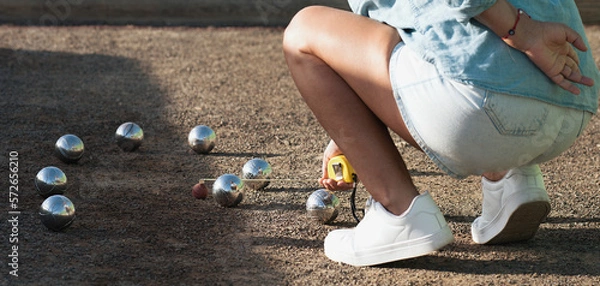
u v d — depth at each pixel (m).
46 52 6.76
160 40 7.43
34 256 2.74
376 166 2.54
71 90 5.51
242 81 5.95
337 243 2.73
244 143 4.40
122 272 2.63
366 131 2.54
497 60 2.22
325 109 2.55
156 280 2.58
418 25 2.30
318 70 2.54
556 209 3.27
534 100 2.26
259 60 6.69
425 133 2.32
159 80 5.90
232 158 4.11
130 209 3.27
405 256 2.57
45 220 2.96
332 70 2.53
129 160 4.01
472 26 2.24
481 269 2.66
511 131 2.25
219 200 3.29
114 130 4.58
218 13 8.76
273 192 3.54
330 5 8.89
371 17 2.51
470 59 2.22
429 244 2.52
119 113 4.95
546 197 2.68
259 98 5.45
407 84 2.30
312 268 2.68
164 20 8.40
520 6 2.27
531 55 2.22
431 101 2.26
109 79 5.88
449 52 2.23
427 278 2.59
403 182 2.56
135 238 2.94
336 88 2.52
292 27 2.59
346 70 2.46
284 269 2.67
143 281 2.57
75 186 3.55
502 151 2.29
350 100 2.53
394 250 2.58
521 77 2.24
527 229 2.81
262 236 2.99
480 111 2.21
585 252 2.81
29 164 3.87
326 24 2.51
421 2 2.31
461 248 2.84
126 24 8.14
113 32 7.73
